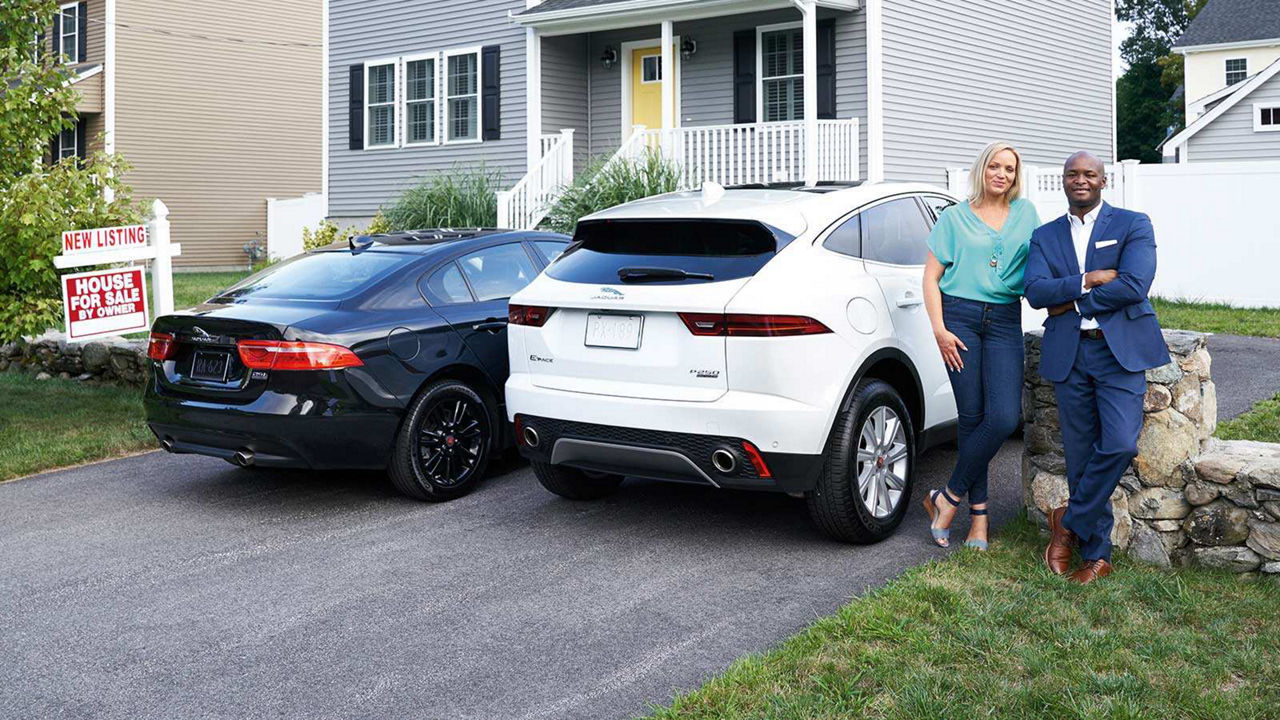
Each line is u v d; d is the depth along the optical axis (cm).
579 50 1869
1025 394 525
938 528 521
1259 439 661
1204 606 423
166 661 418
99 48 2630
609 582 488
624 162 1498
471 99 1886
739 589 473
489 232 718
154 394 630
